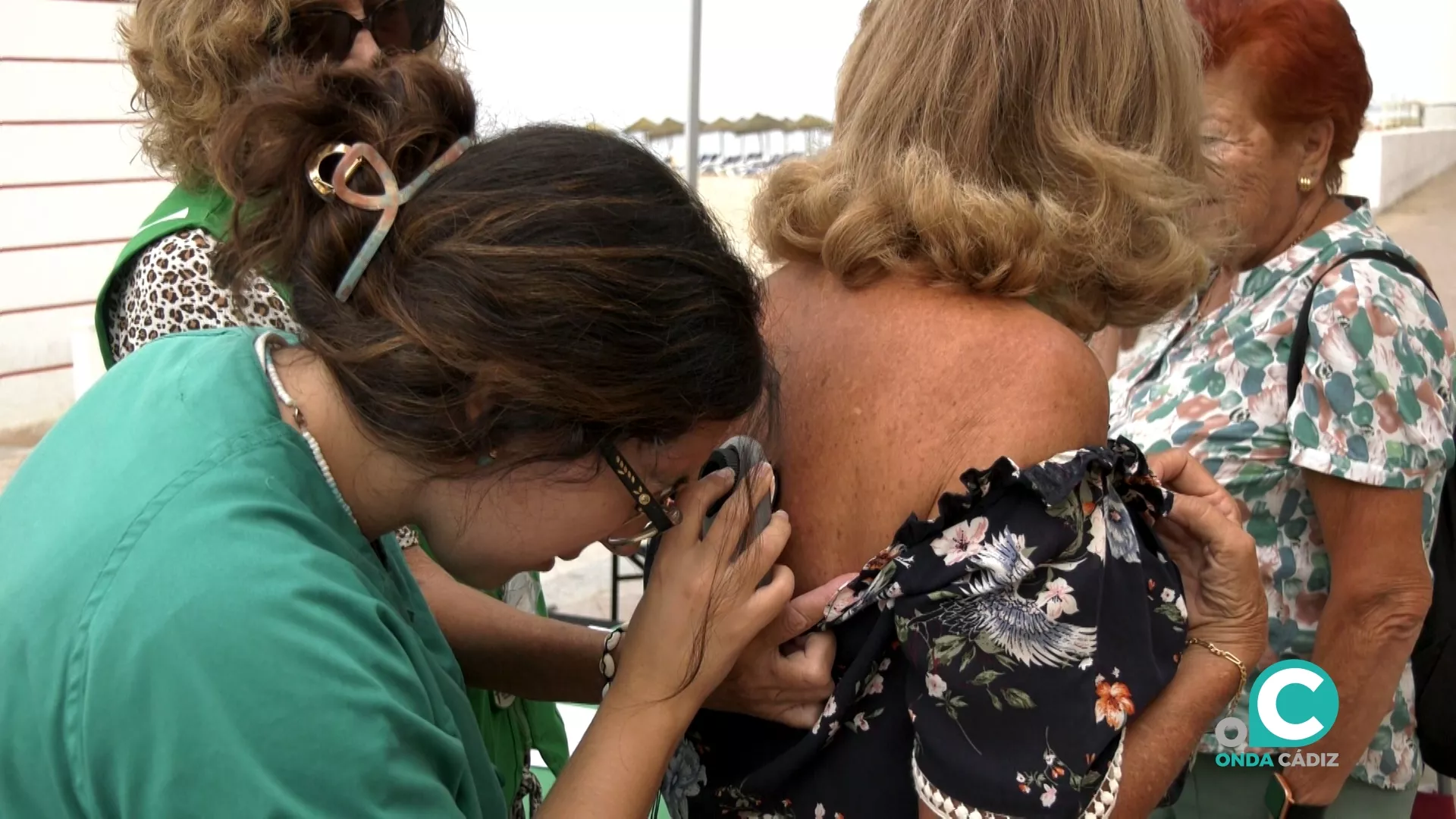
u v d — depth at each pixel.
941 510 0.76
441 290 0.63
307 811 0.57
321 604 0.62
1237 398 1.51
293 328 0.90
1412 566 1.39
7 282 2.64
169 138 1.04
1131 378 1.75
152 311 0.97
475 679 1.15
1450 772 1.55
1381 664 1.42
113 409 0.71
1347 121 1.48
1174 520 0.98
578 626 1.17
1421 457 1.38
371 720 0.60
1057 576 0.75
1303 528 1.50
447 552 0.76
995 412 0.78
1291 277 1.50
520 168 0.66
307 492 0.68
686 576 0.80
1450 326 2.19
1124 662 0.77
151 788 0.58
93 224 2.72
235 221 0.72
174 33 1.00
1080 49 0.85
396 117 0.69
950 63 0.85
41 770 0.61
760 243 0.96
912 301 0.83
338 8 1.09
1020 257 0.80
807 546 0.86
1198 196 0.92
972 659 0.75
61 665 0.60
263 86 0.72
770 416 0.87
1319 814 1.50
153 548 0.61
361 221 0.67
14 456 2.64
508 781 1.22
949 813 0.74
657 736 0.80
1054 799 0.73
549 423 0.65
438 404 0.64
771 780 0.87
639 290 0.65
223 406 0.68
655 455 0.72
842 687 0.82
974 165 0.85
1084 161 0.83
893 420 0.81
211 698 0.58
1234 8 1.45
